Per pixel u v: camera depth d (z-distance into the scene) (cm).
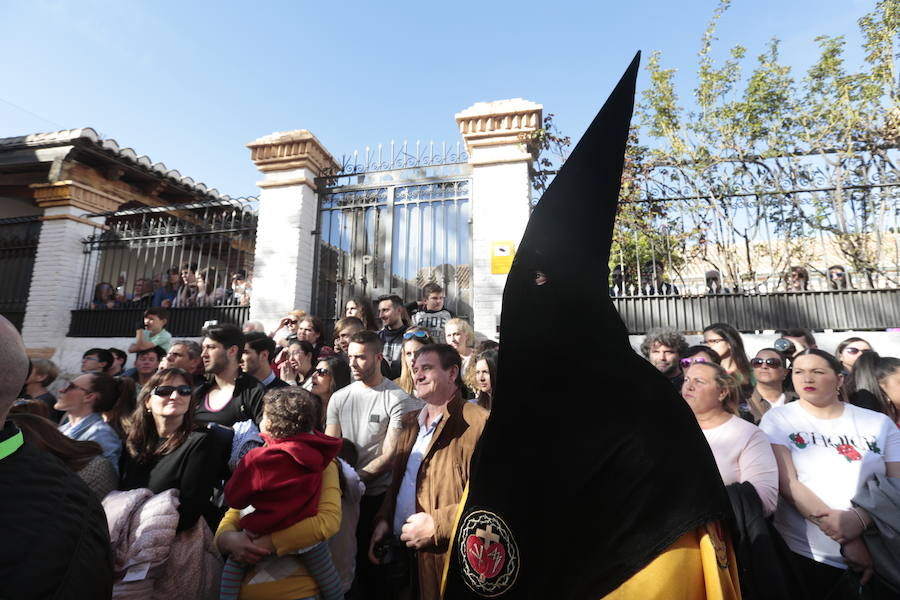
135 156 912
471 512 105
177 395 253
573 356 94
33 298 823
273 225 719
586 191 89
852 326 552
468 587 104
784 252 640
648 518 84
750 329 578
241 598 206
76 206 863
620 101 85
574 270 92
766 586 182
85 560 105
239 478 210
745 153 653
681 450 87
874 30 635
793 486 225
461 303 651
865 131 617
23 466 104
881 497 205
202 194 1070
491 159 661
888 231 574
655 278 612
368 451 313
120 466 266
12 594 89
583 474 90
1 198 1055
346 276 706
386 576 254
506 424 101
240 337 370
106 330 796
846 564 213
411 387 375
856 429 231
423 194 698
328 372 379
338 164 778
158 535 222
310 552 211
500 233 639
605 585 83
